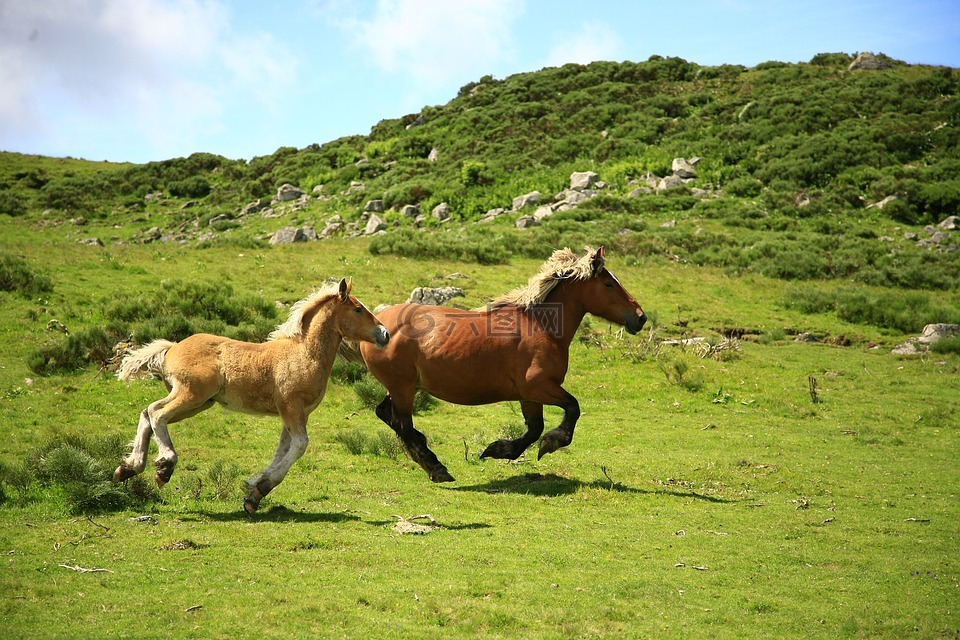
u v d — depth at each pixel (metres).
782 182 43.31
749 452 12.92
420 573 6.66
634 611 6.12
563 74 65.94
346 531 7.76
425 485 9.98
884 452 13.42
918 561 7.74
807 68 60.69
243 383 8.07
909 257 33.41
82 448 9.24
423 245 29.67
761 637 5.77
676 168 46.69
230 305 18.56
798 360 21.36
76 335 15.48
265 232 45.19
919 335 24.77
